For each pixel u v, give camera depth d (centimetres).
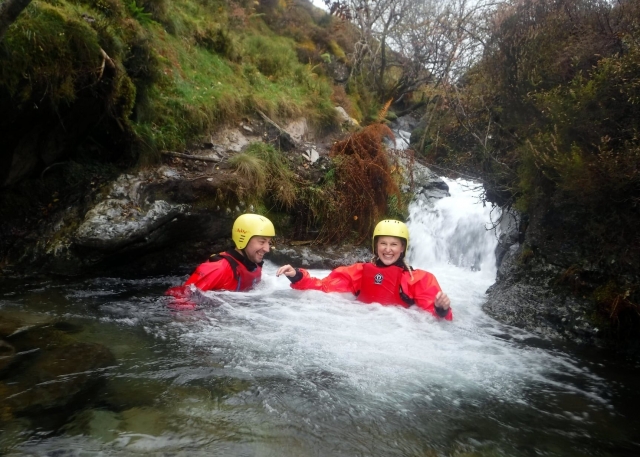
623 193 377
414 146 1013
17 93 449
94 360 295
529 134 485
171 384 272
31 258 489
